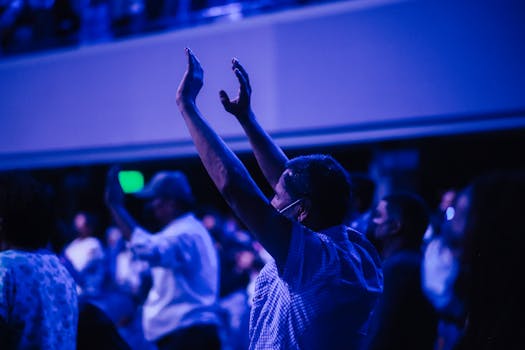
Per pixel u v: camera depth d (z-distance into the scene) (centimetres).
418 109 518
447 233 166
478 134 557
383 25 534
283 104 577
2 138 742
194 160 714
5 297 171
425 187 730
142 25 683
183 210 331
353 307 149
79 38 723
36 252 188
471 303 115
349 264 150
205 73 612
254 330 160
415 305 227
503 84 484
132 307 361
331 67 555
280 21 579
